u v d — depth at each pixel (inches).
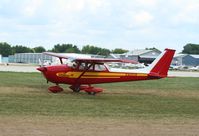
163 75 899.4
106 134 391.5
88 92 828.6
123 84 1168.8
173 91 984.9
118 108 609.6
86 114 529.3
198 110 621.9
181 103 717.9
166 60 899.4
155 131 417.1
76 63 841.5
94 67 850.8
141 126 446.6
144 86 1119.6
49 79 835.4
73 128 417.4
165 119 508.7
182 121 495.2
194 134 405.1
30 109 557.6
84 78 847.1
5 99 670.5
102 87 1040.8
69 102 662.5
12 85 974.4
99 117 506.3
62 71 832.3
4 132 383.9
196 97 848.9
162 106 660.1
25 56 4891.7
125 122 472.4
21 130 396.8
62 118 486.0
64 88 938.7
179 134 403.2
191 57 4813.0
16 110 542.9
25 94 767.7
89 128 420.8
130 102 704.4
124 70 871.1
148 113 565.0
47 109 564.7
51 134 382.0
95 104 650.2
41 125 429.4
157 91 970.7
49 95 765.9
